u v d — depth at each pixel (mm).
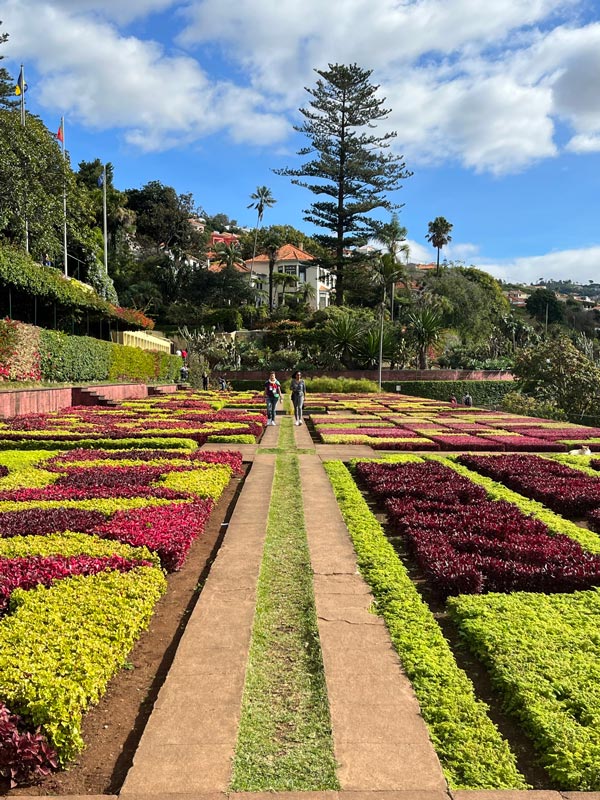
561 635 4039
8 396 17625
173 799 2646
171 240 72812
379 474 9750
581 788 2727
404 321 57062
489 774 2824
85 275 40750
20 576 4562
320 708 3416
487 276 81125
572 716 3160
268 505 8164
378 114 52406
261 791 2703
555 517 7355
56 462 10359
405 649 4035
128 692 3664
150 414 19781
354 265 58625
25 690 3070
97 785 2848
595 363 29391
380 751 2980
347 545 6414
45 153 24062
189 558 6168
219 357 51625
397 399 34062
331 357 49719
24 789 2816
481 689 3658
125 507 6953
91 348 28688
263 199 78000
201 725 3195
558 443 14320
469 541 5984
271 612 4812
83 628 3812
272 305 68562
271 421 19312
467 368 53906
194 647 4086
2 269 20781
